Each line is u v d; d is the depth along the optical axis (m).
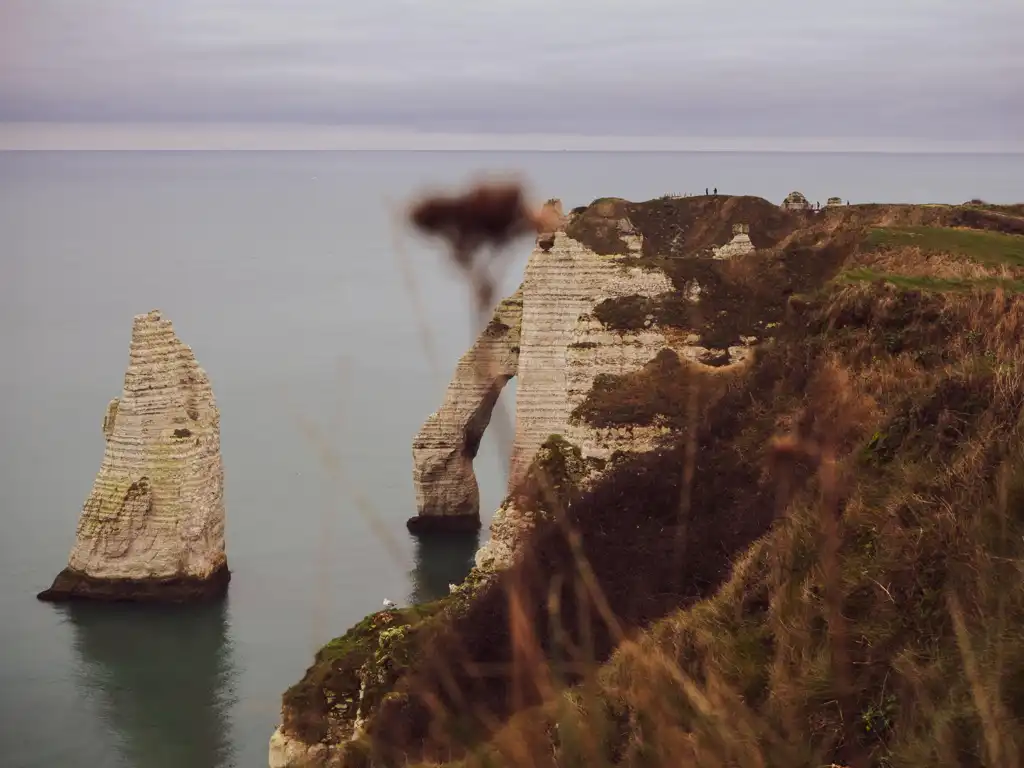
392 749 21.97
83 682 43.56
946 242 40.09
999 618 12.64
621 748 14.37
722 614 17.66
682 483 27.83
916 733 12.85
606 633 22.28
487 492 66.44
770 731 13.75
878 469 18.91
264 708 39.97
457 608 27.92
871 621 15.05
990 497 15.39
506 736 15.37
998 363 19.78
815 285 42.88
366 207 9.11
